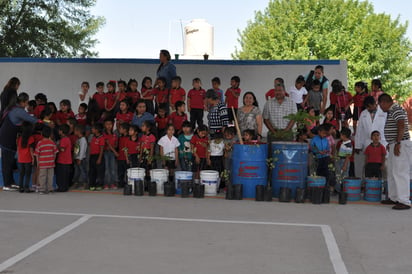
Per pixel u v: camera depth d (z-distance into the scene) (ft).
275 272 17.35
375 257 19.33
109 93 42.65
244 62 54.19
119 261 18.37
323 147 33.14
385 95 29.43
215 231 22.89
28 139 33.14
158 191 33.32
